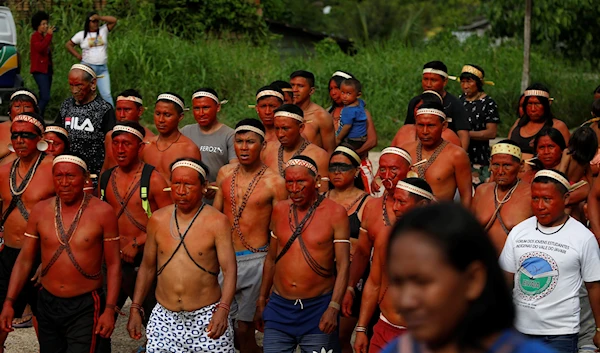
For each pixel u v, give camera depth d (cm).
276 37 2650
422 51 2361
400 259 202
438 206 204
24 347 755
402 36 3959
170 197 706
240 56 2123
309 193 613
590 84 2219
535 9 2144
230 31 2522
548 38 2161
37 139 689
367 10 4184
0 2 1827
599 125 885
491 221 658
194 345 604
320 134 901
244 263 695
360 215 670
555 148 748
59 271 611
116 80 1895
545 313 568
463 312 205
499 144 659
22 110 832
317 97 1991
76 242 610
